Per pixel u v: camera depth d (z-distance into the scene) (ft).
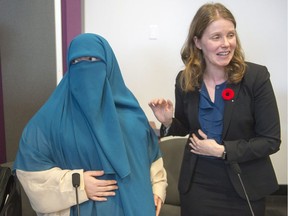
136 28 7.73
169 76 7.98
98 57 3.14
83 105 3.08
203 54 3.87
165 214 5.51
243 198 3.75
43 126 3.08
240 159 3.51
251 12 7.57
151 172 3.58
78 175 2.91
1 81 6.44
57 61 6.30
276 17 7.57
